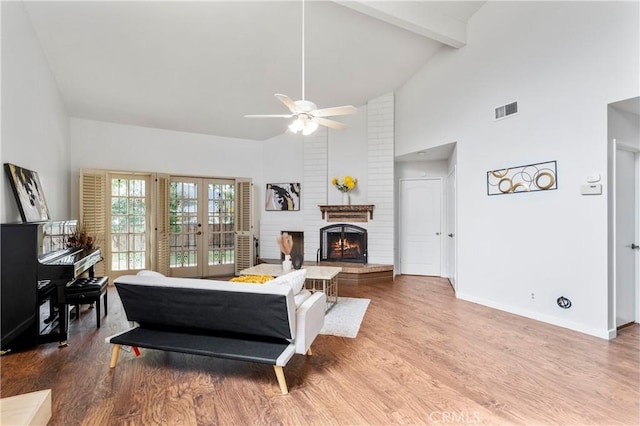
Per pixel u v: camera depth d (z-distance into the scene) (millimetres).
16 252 2850
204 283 2391
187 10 3463
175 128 6242
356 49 4652
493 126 4207
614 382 2354
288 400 2154
